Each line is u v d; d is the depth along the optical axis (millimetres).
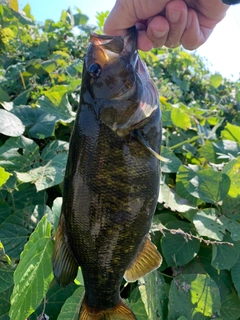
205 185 470
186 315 387
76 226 283
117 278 301
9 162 438
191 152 613
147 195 289
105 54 293
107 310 309
